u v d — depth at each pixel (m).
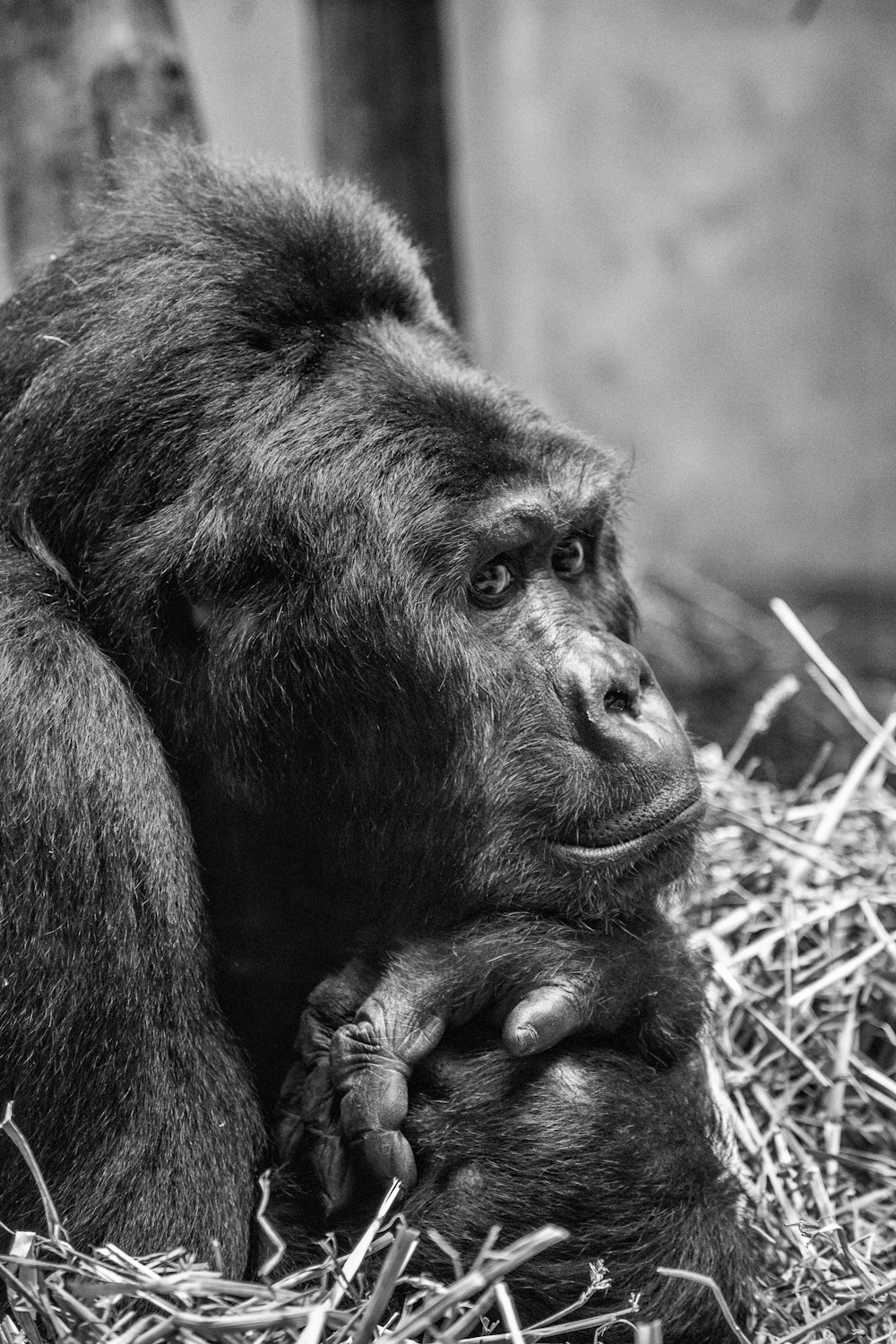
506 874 5.92
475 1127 5.66
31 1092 5.34
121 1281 4.77
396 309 6.44
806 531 28.80
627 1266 5.52
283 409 5.85
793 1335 5.52
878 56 27.98
